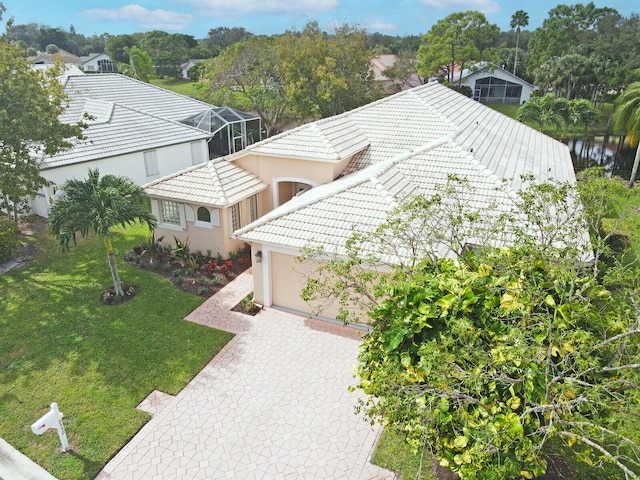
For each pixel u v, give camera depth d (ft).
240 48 160.97
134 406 42.63
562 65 210.79
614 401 27.89
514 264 33.96
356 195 58.90
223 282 65.36
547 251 34.58
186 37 417.69
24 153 65.87
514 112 221.46
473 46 224.53
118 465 36.81
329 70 156.35
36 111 63.16
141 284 63.93
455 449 28.84
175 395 44.09
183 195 69.26
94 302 59.21
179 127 116.78
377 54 316.19
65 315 56.24
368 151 78.28
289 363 48.70
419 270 36.76
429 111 87.25
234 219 71.61
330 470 36.50
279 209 62.44
